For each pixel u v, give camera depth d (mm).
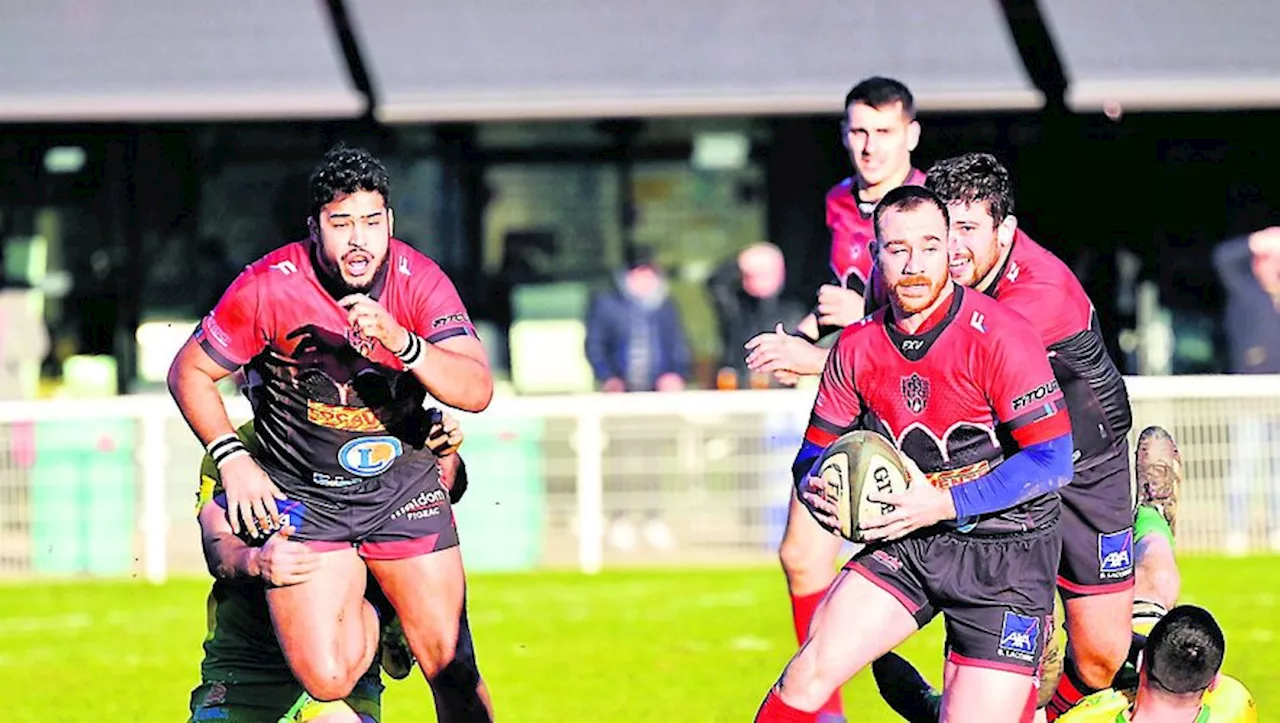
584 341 49188
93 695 25797
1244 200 50250
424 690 26047
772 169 50156
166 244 49656
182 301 49625
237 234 50062
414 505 18219
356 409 17766
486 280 50062
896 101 21750
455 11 50781
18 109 48031
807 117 49969
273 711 18656
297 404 17766
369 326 16531
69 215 49406
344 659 17734
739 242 50156
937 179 18672
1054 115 50375
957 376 16609
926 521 16531
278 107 48344
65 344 49156
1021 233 19344
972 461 16906
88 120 48438
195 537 36469
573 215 50188
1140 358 49625
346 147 17312
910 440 17062
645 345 44469
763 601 32688
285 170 50062
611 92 48844
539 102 48469
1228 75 48812
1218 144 50219
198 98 48281
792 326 48969
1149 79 48562
